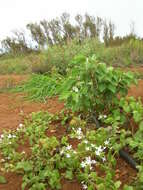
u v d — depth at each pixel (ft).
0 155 10.45
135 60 29.40
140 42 33.76
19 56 44.09
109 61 28.73
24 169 8.92
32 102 17.46
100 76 10.40
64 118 12.47
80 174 8.65
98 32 54.24
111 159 8.82
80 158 9.43
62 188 8.44
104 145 9.45
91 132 9.80
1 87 22.06
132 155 9.40
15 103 17.63
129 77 10.94
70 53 24.75
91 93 10.78
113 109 11.35
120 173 8.79
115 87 10.61
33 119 13.55
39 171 9.00
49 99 17.48
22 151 10.52
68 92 10.55
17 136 11.65
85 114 12.10
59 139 11.05
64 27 53.83
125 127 10.75
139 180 7.92
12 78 25.50
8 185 8.78
